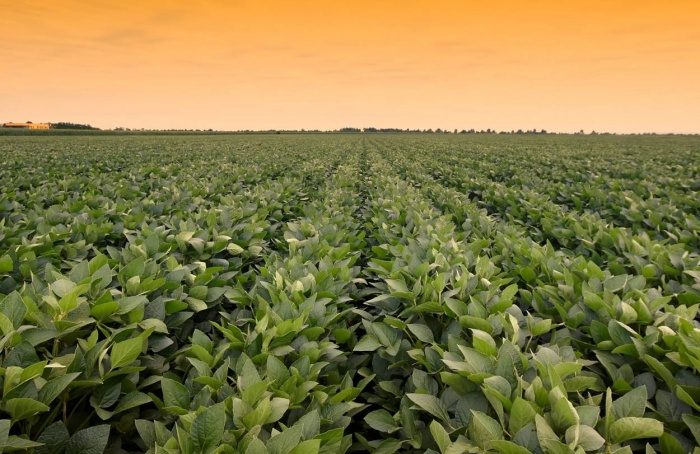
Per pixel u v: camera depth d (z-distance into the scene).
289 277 3.48
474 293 3.06
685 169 17.22
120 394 2.31
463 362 2.08
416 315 3.11
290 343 2.54
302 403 2.22
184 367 2.73
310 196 10.59
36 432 1.99
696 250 5.21
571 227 5.75
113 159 19.47
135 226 5.42
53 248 4.37
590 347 2.62
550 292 3.13
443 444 1.69
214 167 16.14
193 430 1.56
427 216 6.70
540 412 1.69
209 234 4.96
